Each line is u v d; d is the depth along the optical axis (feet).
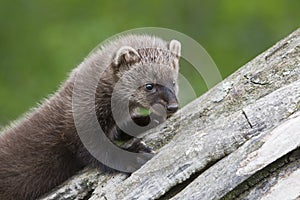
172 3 86.07
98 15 84.64
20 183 40.42
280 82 33.47
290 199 29.22
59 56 79.56
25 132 40.83
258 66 34.32
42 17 85.66
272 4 85.56
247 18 85.10
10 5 86.07
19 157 40.42
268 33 83.92
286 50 34.12
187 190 30.37
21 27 84.94
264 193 29.55
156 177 31.48
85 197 35.22
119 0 86.48
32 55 82.28
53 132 39.50
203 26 84.89
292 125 29.68
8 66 82.38
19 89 79.41
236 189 29.94
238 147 30.86
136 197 31.53
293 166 29.55
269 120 30.91
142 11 85.15
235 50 81.76
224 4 85.81
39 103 42.16
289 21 84.84
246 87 34.01
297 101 30.94
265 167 29.66
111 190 32.63
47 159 39.73
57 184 40.16
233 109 33.63
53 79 78.28
